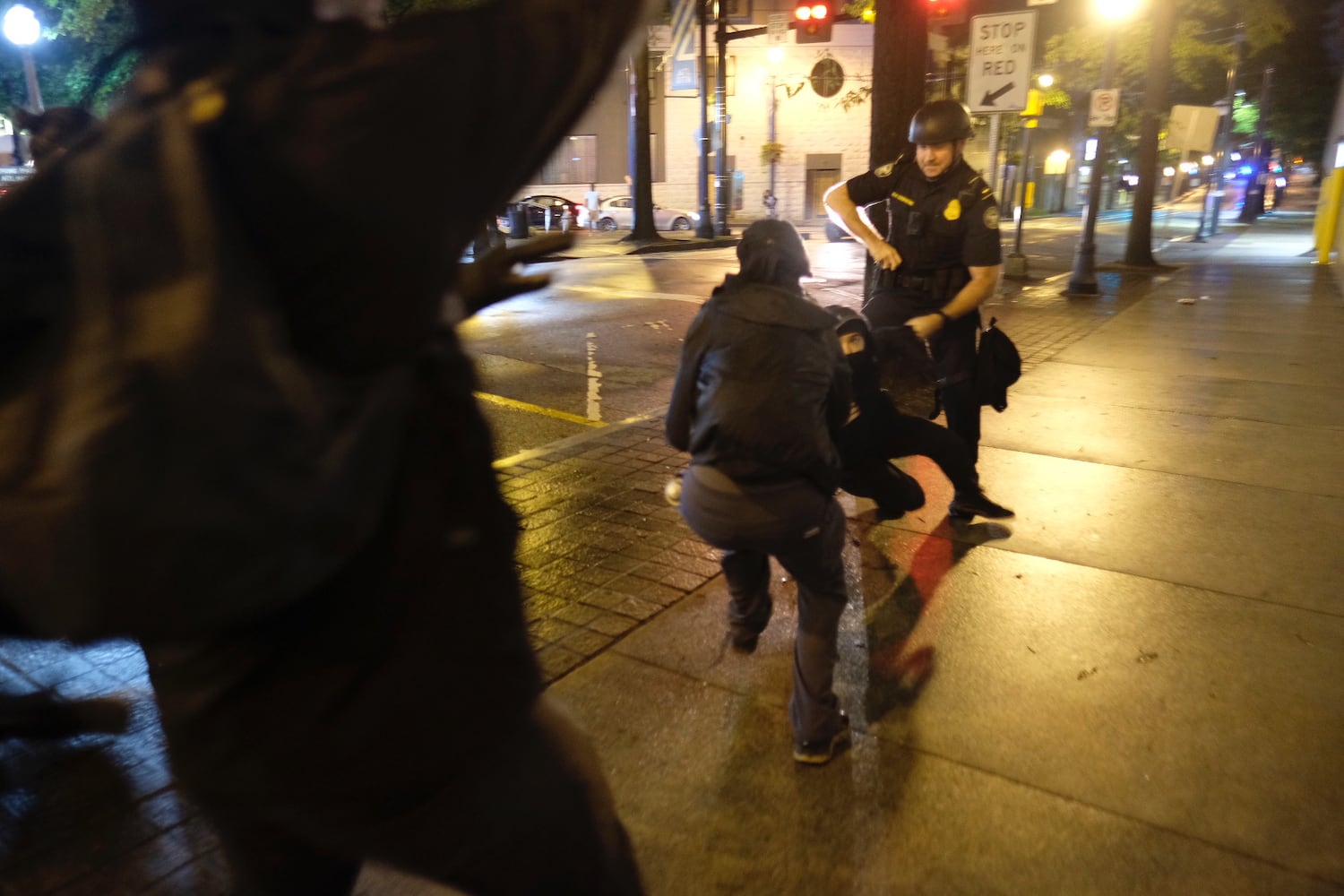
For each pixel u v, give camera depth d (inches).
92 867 103.7
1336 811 112.0
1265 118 1502.2
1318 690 137.6
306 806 47.1
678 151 1569.9
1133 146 1529.3
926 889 101.6
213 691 43.9
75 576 33.0
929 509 209.9
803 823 111.3
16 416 34.2
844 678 142.1
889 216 194.7
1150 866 104.0
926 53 313.4
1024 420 281.9
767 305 110.5
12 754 123.0
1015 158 1323.8
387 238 38.8
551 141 45.7
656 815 112.7
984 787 117.4
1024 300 555.2
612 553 184.1
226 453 34.4
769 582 133.7
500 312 503.2
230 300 35.1
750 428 108.6
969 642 152.3
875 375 145.9
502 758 49.7
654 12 48.2
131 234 35.0
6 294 35.4
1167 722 130.0
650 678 141.3
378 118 38.4
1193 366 358.3
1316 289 582.6
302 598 41.8
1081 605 164.2
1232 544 189.9
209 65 40.2
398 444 44.1
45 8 725.9
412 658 45.4
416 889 100.1
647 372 356.5
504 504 52.0
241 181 37.2
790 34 1503.4
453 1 46.6
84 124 43.6
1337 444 255.9
